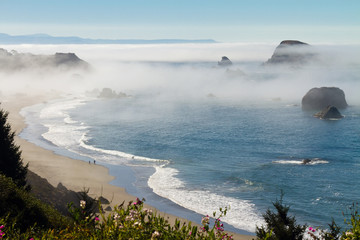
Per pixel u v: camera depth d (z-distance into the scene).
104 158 89.62
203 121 164.62
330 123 154.00
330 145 110.50
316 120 163.50
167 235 9.17
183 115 185.75
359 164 87.00
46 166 76.88
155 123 156.12
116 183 68.75
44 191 41.97
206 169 81.25
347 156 95.94
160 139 119.06
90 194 59.44
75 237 9.94
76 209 10.88
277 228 23.52
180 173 77.50
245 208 56.91
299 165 85.38
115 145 107.88
